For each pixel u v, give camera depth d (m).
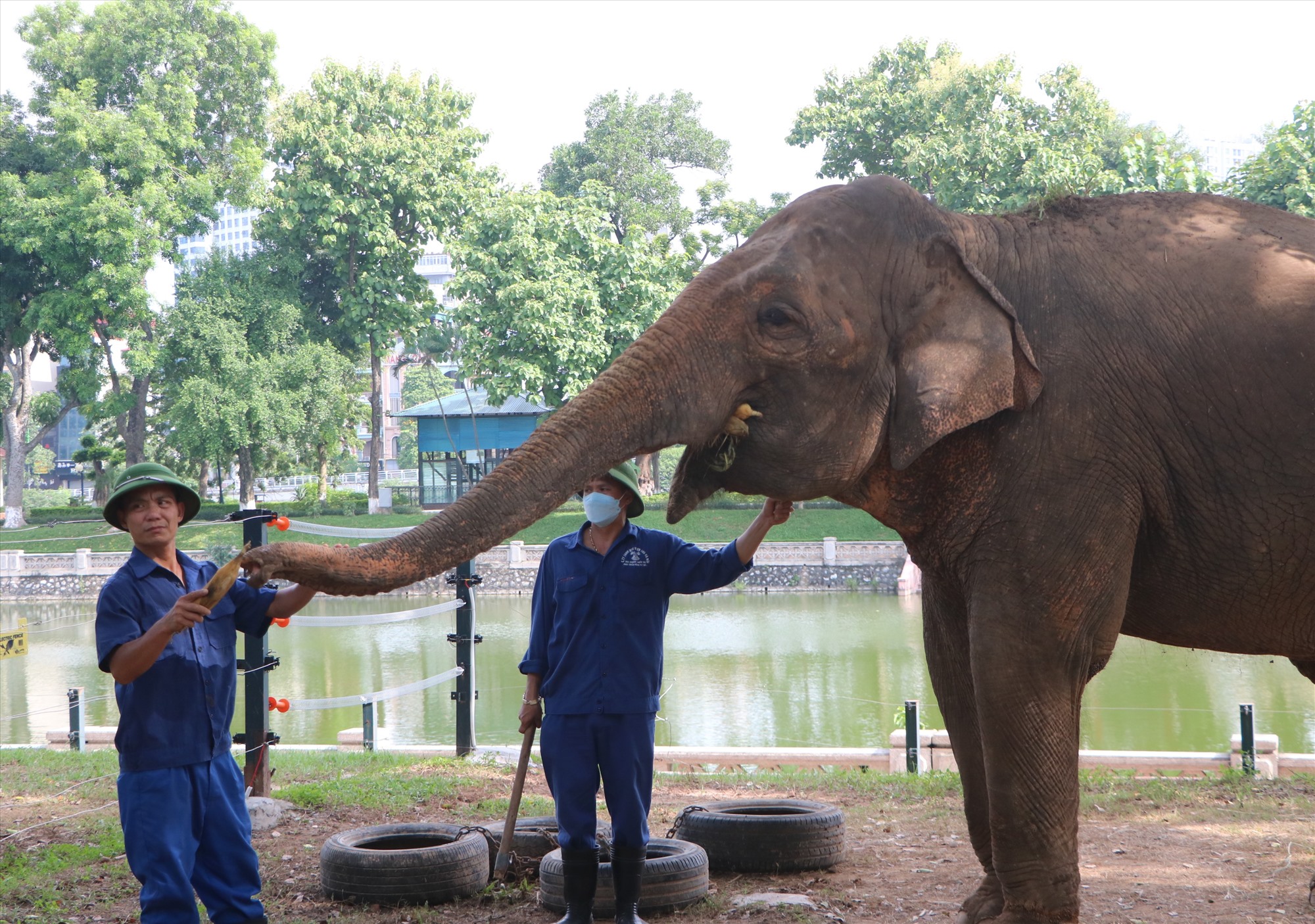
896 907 5.11
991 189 41.88
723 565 4.70
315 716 16.88
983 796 4.52
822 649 24.97
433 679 9.77
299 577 3.01
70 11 52.22
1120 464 3.77
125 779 3.81
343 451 64.62
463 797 7.87
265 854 6.21
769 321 3.68
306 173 50.41
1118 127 56.06
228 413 45.81
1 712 17.02
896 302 3.80
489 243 45.12
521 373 42.34
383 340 53.16
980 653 3.81
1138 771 9.55
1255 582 3.86
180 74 51.38
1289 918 4.86
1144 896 5.27
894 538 42.53
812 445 3.70
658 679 4.77
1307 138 33.84
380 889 5.18
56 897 5.35
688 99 63.53
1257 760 8.98
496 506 3.27
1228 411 3.76
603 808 7.66
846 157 49.03
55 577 43.75
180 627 3.40
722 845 5.72
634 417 3.53
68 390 50.28
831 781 8.48
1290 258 3.87
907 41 48.62
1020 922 3.84
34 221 46.41
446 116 53.53
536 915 5.04
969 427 3.84
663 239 49.97
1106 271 3.91
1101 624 3.78
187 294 50.03
